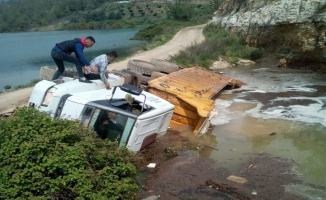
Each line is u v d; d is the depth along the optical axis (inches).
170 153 319.9
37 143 204.5
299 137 357.4
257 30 887.7
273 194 252.7
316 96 498.6
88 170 208.2
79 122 255.3
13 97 537.6
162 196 251.0
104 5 4303.6
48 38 2330.2
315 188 261.9
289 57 741.9
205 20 2116.1
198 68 583.2
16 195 190.2
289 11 759.7
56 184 197.5
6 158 202.8
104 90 340.5
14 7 4793.3
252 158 313.1
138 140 297.7
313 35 701.3
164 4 3907.5
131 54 1056.2
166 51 999.6
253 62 801.6
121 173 220.2
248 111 439.8
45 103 314.8
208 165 298.5
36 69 1043.3
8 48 1724.9
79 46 356.8
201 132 366.0
